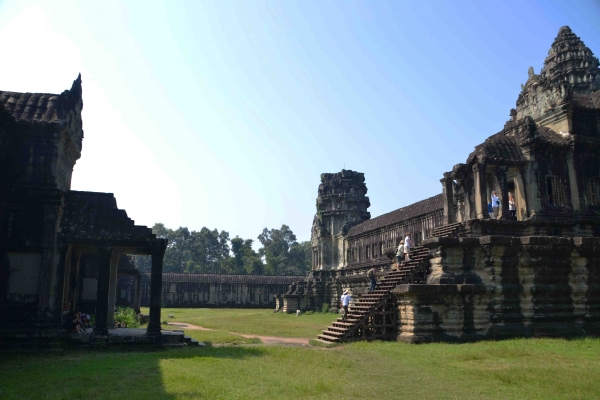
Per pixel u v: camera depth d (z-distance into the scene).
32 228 18.17
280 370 13.12
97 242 18.73
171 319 40.72
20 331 17.16
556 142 22.83
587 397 9.70
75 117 20.94
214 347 18.77
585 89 26.31
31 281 17.95
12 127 18.36
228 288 70.88
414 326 19.56
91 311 25.84
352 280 49.34
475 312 20.05
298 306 54.84
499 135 23.92
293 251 113.81
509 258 20.64
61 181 19.88
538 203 22.27
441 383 11.53
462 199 25.81
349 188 59.53
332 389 10.63
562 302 20.84
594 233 22.50
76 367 13.37
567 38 27.80
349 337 20.89
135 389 10.46
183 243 107.00
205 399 9.53
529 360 14.34
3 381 11.42
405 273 22.39
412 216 41.25
